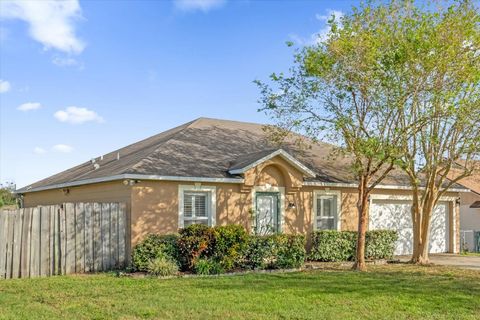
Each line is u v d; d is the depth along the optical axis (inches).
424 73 577.0
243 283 506.3
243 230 615.2
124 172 607.8
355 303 407.5
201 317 359.3
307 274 583.5
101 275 568.4
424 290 472.4
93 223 609.9
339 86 591.8
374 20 613.9
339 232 746.2
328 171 820.0
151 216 625.9
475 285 508.1
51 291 462.0
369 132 596.4
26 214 565.6
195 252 588.4
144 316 363.3
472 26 586.9
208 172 674.2
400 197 880.9
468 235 1015.6
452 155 674.8
